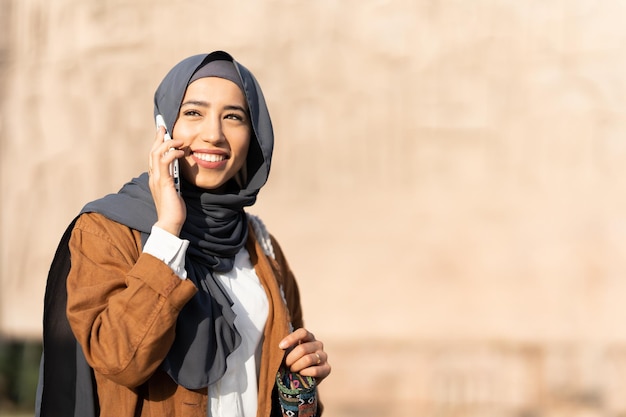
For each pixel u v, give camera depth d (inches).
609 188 233.8
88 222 109.9
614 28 232.5
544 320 237.0
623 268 233.9
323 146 238.5
